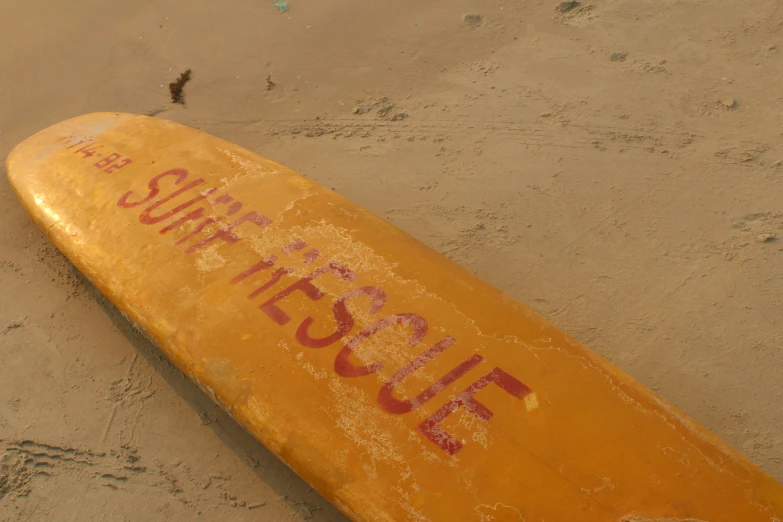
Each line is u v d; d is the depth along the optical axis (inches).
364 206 164.2
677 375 125.3
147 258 127.5
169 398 126.7
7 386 129.9
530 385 100.1
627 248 150.3
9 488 114.3
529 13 229.0
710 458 91.7
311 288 117.0
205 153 150.1
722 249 148.2
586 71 203.3
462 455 93.7
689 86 194.7
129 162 149.5
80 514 110.6
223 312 116.2
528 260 149.1
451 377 101.9
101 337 137.9
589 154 174.7
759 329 131.8
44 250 157.4
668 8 227.5
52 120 195.0
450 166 174.2
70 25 226.2
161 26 226.4
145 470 116.1
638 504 87.0
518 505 88.4
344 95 200.7
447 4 234.7
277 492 112.6
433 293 114.4
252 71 210.2
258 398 105.6
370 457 96.4
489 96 196.4
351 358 106.1
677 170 168.4
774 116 182.1
